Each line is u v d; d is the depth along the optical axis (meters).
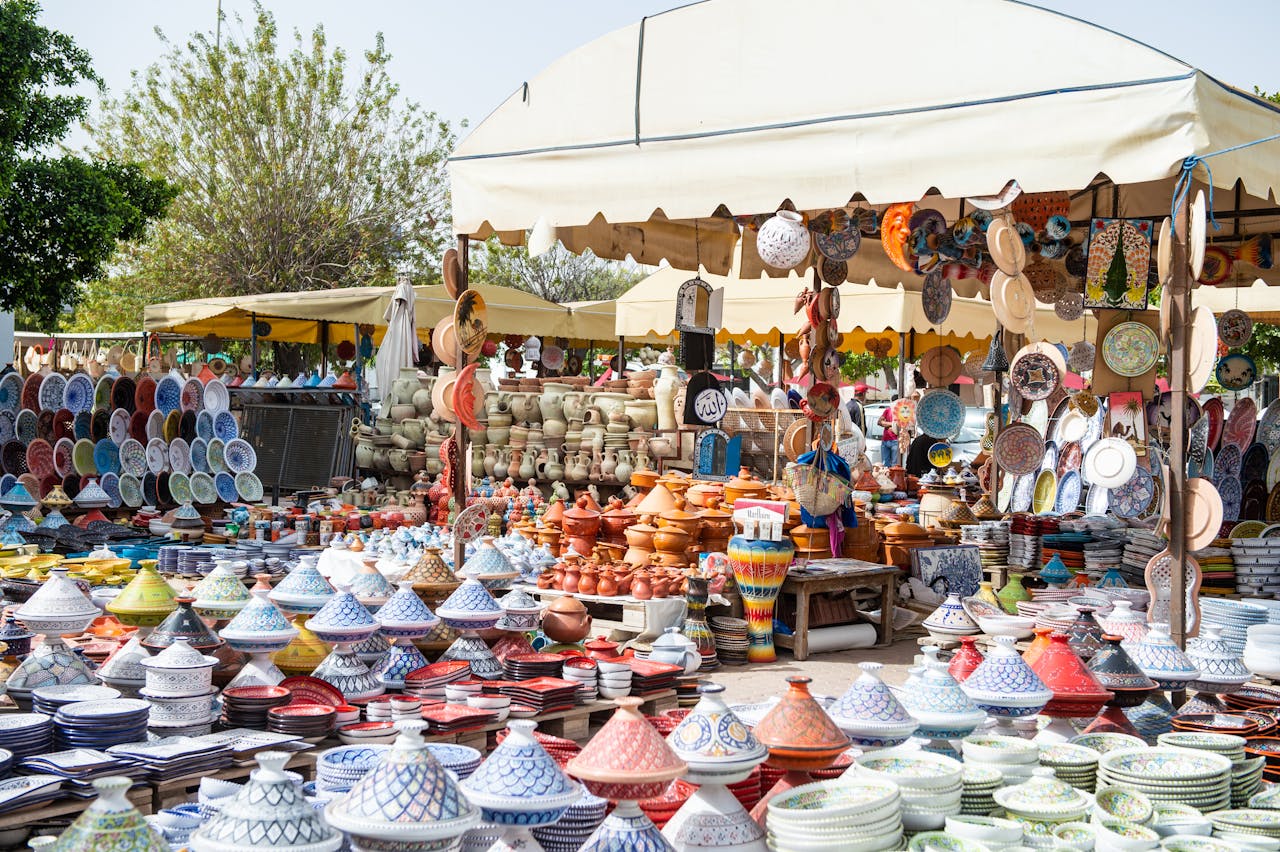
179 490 11.86
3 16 15.53
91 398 11.76
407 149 29.97
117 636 5.57
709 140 6.25
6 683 4.39
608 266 36.88
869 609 8.68
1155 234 8.55
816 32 6.05
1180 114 4.95
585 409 11.73
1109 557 8.86
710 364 9.14
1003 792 3.41
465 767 3.53
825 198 5.86
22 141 16.30
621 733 2.96
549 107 6.88
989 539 9.40
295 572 5.32
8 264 16.06
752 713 4.18
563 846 3.15
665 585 7.09
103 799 2.32
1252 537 7.78
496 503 10.08
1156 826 3.37
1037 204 8.19
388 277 29.50
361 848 2.67
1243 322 9.52
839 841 2.92
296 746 4.14
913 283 11.16
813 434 8.41
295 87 29.05
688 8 6.46
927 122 5.60
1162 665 4.62
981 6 5.59
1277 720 4.46
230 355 25.34
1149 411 9.55
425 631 5.08
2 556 8.16
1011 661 4.03
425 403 13.16
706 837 2.98
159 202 17.98
